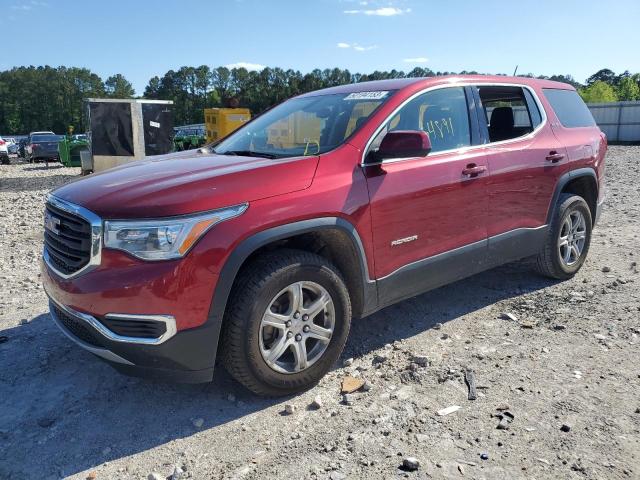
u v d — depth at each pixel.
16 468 2.76
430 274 3.95
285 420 3.10
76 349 4.05
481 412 3.08
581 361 3.64
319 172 3.33
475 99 4.41
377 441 2.86
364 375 3.56
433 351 3.86
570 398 3.19
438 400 3.23
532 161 4.62
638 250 6.26
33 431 3.06
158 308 2.81
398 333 4.19
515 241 4.59
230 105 16.33
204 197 2.92
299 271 3.18
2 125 131.88
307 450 2.82
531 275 5.45
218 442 2.92
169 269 2.81
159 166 3.61
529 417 3.01
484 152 4.26
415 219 3.75
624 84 95.50
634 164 18.17
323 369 3.41
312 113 4.18
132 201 2.90
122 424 3.11
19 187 16.64
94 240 2.87
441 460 2.68
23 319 4.63
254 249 3.00
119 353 2.91
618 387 3.29
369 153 3.59
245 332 3.03
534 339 4.00
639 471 2.56
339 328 3.43
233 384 3.52
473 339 4.05
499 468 2.61
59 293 3.09
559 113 5.17
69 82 138.38
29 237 8.34
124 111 16.53
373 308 3.68
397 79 4.34
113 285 2.82
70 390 3.48
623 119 39.25
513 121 4.95
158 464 2.76
